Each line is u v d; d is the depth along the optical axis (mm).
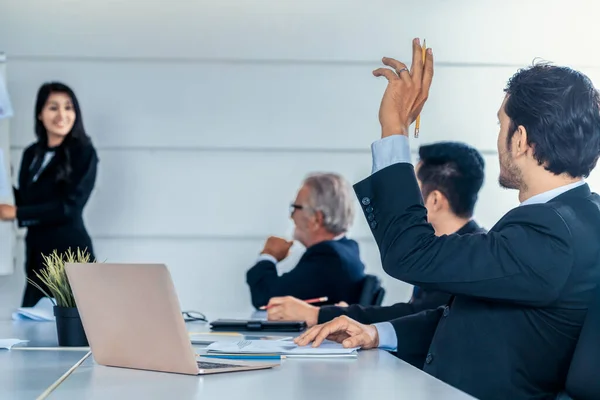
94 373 1278
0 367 1356
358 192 1522
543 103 1463
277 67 4441
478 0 4434
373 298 3305
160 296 1229
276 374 1261
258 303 3512
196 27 4422
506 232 1417
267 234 4449
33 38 4379
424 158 2688
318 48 4449
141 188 4426
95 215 4398
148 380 1200
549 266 1374
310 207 3633
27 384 1171
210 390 1107
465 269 1397
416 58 1548
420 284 1446
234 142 4441
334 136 4461
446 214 2648
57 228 4215
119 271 1265
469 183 2629
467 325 1476
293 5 4434
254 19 4438
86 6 4398
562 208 1421
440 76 4461
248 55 4438
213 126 4438
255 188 4453
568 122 1451
